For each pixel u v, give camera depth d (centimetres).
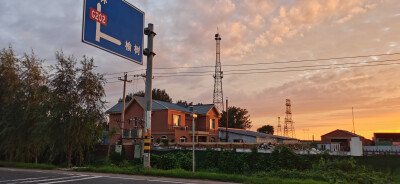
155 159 2316
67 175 1530
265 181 1260
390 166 1959
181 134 3709
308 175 1491
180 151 2658
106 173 1647
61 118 2084
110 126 4106
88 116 2131
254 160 2211
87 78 2144
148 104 1681
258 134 5175
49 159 2314
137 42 1459
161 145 3145
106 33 1263
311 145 3881
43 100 2295
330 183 1282
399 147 4044
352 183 1348
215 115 4594
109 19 1290
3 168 2005
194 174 1430
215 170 2256
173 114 3841
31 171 1770
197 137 3966
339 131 5488
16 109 2425
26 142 2405
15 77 2506
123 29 1370
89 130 2223
